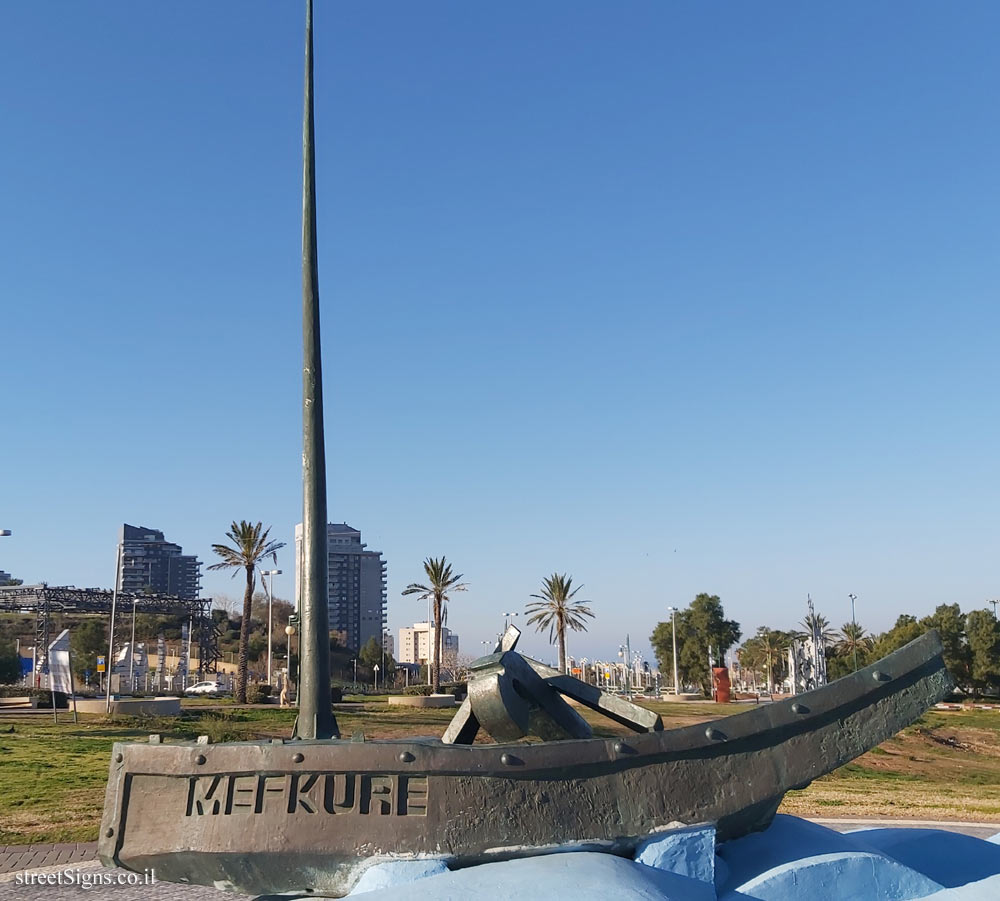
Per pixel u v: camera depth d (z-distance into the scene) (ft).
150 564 649.61
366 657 368.89
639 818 21.42
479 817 20.88
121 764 22.53
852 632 277.03
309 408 26.61
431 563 191.11
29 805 56.65
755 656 327.67
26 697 183.93
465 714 25.72
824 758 22.26
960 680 229.66
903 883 22.30
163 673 263.70
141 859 21.84
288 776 21.27
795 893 21.42
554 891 18.92
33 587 228.43
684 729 22.02
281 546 175.73
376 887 20.31
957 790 74.33
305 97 29.99
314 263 27.94
